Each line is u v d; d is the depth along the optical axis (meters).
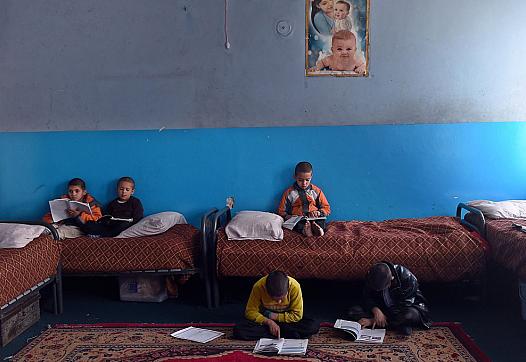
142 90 5.13
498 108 5.09
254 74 5.09
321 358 3.42
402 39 5.04
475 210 4.50
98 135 5.15
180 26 5.07
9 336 3.81
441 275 4.23
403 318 3.76
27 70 5.14
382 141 5.08
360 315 3.94
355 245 4.31
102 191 5.19
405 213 5.12
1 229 4.17
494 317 4.12
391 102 5.09
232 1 5.04
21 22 5.11
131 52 5.11
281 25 5.04
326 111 5.11
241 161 5.13
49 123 5.18
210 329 3.95
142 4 5.07
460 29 5.03
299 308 3.75
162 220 4.71
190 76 5.10
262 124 5.12
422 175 5.10
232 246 4.37
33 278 4.00
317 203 5.03
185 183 5.17
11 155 5.18
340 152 5.10
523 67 5.05
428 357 3.42
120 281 4.64
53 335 3.89
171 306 4.53
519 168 5.08
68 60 5.12
